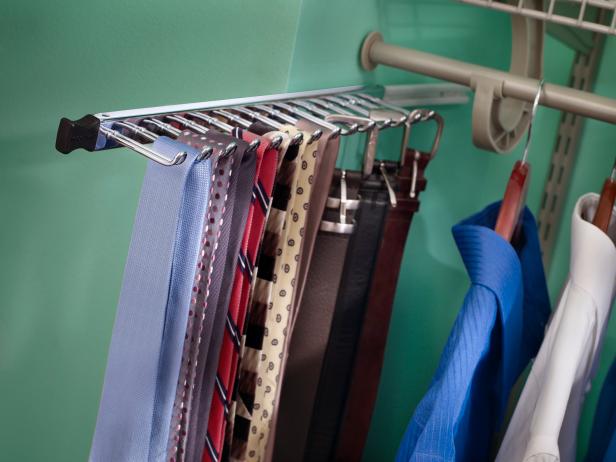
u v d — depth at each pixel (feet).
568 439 3.21
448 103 4.21
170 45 3.59
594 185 4.42
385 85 4.01
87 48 3.43
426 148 4.33
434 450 2.74
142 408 2.59
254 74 3.60
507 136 3.68
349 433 3.91
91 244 3.85
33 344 3.88
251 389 3.00
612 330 4.38
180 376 2.64
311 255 3.20
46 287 3.80
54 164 3.58
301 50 3.53
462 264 4.72
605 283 2.86
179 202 2.37
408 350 4.73
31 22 3.27
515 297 3.01
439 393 2.81
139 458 2.63
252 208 2.59
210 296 2.56
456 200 4.57
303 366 3.48
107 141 2.51
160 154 2.33
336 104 3.32
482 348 2.88
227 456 3.02
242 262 2.64
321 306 3.38
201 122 2.77
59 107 3.48
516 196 3.02
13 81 3.34
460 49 4.33
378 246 3.43
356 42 3.78
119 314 2.58
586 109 3.07
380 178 3.32
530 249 3.32
